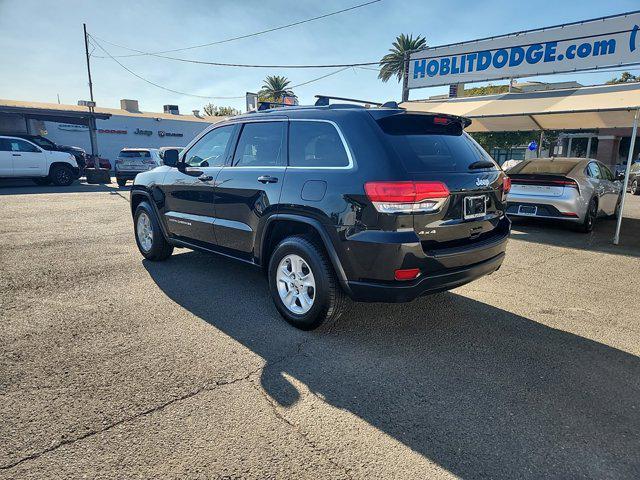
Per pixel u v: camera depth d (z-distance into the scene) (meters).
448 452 2.20
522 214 8.27
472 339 3.51
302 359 3.12
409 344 3.39
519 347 3.38
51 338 3.36
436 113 3.53
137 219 5.77
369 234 2.99
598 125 10.98
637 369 3.07
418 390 2.76
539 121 11.05
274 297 3.76
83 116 21.28
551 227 8.81
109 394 2.62
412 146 3.21
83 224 8.41
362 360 3.12
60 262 5.57
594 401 2.67
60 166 17.23
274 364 3.03
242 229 4.01
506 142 28.56
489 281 5.11
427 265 3.05
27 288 4.53
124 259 5.75
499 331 3.67
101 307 4.03
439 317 3.95
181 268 5.33
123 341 3.33
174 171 4.94
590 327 3.80
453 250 3.19
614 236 7.80
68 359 3.03
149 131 34.47
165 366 2.97
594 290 4.81
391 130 3.25
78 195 13.94
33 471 1.99
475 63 11.75
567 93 8.97
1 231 7.63
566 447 2.25
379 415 2.49
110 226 8.21
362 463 2.11
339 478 2.01
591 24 9.88
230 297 4.34
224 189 4.15
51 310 3.94
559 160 8.69
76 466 2.03
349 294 3.24
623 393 2.76
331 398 2.65
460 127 3.82
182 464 2.07
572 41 10.17
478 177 3.40
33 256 5.87
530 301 4.43
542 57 10.65
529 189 8.14
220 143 4.48
